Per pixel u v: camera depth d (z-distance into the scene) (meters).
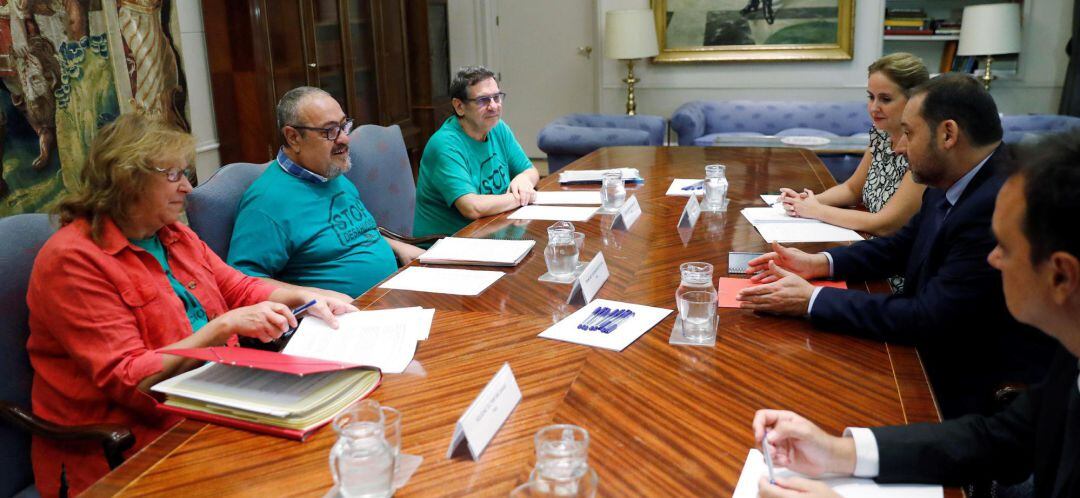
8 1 2.81
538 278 1.99
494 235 2.40
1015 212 0.92
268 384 1.38
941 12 6.58
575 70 7.51
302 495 1.09
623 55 6.42
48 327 1.60
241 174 2.46
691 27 6.75
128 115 1.70
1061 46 6.20
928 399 1.32
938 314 1.55
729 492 1.06
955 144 1.70
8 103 2.83
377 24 5.27
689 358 1.49
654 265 2.06
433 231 3.09
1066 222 0.86
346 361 1.50
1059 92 6.30
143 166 1.62
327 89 4.69
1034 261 0.90
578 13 7.35
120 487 1.13
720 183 2.62
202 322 1.89
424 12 5.93
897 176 2.60
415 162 6.14
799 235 2.29
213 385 1.38
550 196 2.95
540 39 7.49
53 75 3.02
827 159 5.07
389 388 1.40
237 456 1.20
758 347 1.53
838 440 1.13
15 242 1.67
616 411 1.29
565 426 1.04
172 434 1.28
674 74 6.93
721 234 2.33
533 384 1.40
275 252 2.35
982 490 1.43
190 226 2.29
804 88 6.72
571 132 5.35
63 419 1.64
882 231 2.34
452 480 1.11
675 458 1.15
